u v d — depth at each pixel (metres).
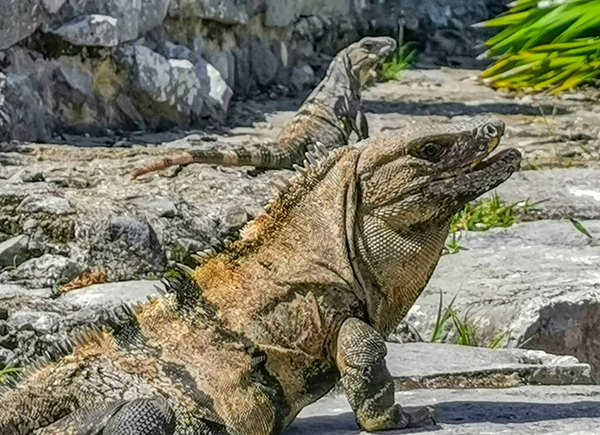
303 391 7.00
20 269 10.98
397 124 18.70
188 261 7.39
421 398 8.02
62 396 6.58
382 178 7.03
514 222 13.29
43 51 15.44
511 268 11.48
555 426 7.23
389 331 7.29
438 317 10.12
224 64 19.39
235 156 13.05
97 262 11.30
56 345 7.01
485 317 10.37
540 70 22.02
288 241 7.04
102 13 16.08
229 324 6.84
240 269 6.98
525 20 22.42
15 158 13.72
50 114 15.45
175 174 13.08
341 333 6.96
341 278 7.00
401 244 7.05
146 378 6.65
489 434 7.04
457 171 7.01
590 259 11.83
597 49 21.88
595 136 17.98
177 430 6.58
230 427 6.73
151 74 16.58
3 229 11.63
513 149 7.15
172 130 16.88
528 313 10.27
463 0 26.77
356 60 15.53
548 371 8.71
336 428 7.38
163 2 17.34
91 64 15.96
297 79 21.42
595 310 10.51
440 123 7.18
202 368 6.73
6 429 6.50
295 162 13.96
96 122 16.03
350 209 7.05
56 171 12.88
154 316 6.83
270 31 21.06
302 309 6.94
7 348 9.63
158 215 11.66
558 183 14.33
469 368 8.67
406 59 23.59
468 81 23.02
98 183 12.66
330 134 14.75
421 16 25.86
